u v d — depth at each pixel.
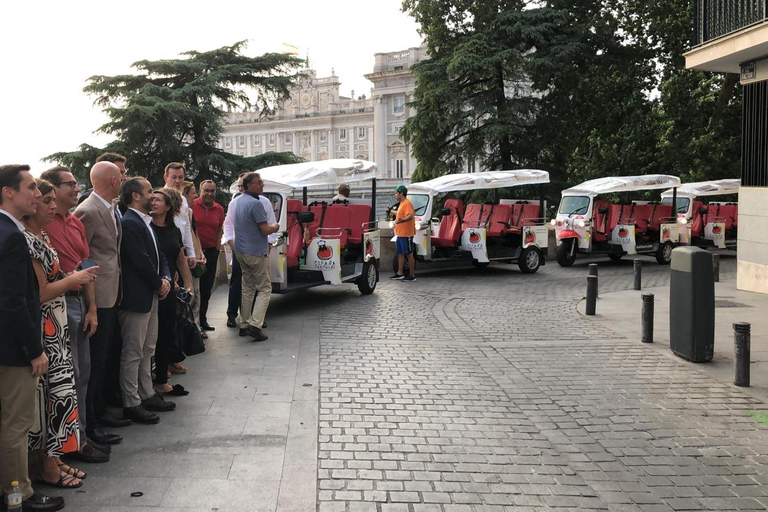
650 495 4.54
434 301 12.67
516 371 7.70
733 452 5.33
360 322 10.44
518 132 32.06
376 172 13.53
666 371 7.73
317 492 4.47
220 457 5.00
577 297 13.34
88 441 5.00
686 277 8.17
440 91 30.67
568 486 4.66
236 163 40.84
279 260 10.86
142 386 5.99
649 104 33.31
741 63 13.51
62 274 4.46
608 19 33.44
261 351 8.39
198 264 8.52
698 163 30.08
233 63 43.16
